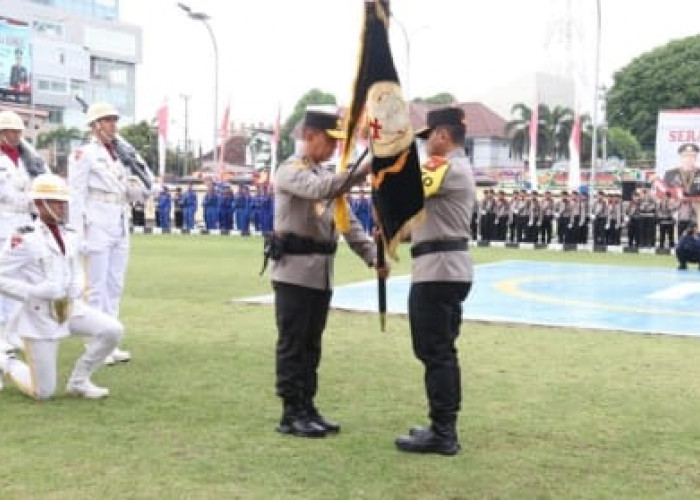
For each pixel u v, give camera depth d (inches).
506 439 249.9
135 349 375.6
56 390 300.7
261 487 205.8
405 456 232.5
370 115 221.9
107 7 4261.8
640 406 289.7
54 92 3597.4
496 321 459.2
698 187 1099.3
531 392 306.8
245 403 284.2
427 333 236.1
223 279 654.5
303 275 247.3
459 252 236.2
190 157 3193.9
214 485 206.5
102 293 361.7
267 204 1337.4
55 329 281.6
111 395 293.3
